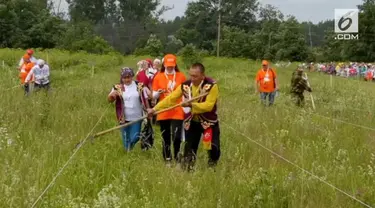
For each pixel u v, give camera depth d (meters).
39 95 14.77
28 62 17.77
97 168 7.67
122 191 6.47
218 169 7.76
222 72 38.19
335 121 13.14
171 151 9.15
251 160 8.52
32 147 8.62
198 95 8.28
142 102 9.66
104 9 114.19
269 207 6.25
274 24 87.12
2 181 6.46
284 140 10.77
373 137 11.13
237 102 17.55
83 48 63.22
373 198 6.58
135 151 9.47
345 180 7.35
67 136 9.88
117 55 54.75
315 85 28.88
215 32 108.94
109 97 9.77
